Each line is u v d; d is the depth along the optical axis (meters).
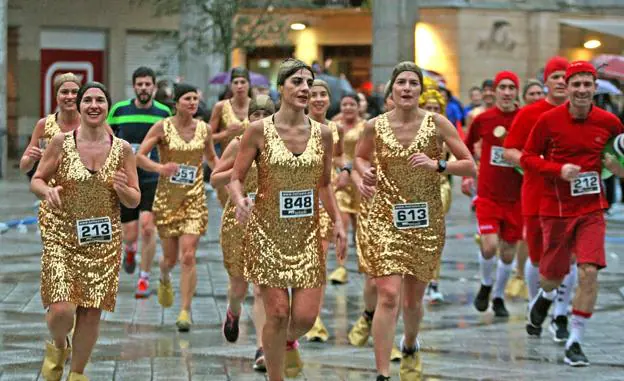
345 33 56.22
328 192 13.45
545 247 16.73
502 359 16.20
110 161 13.27
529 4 54.94
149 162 18.61
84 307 13.16
